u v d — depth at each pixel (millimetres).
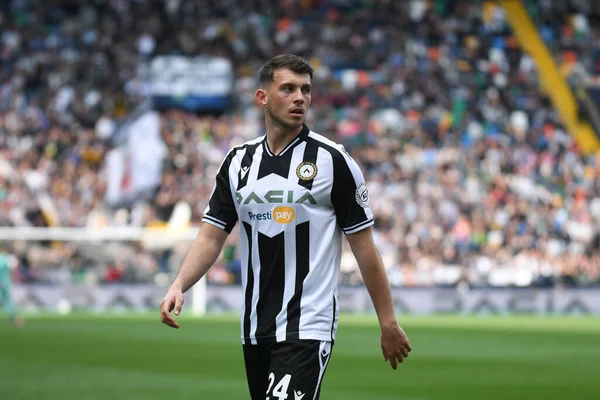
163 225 99750
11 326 68625
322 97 129875
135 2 139375
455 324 76500
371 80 133625
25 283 93062
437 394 35562
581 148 129250
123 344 54875
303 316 17391
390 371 42969
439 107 129625
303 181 17547
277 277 17609
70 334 61719
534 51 143750
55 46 132875
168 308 17672
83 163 110500
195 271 18266
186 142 114438
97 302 93188
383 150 118000
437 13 146875
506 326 74312
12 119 116000
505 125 127375
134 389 35562
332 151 17656
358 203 17703
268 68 17828
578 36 148125
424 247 100125
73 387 35906
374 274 17750
